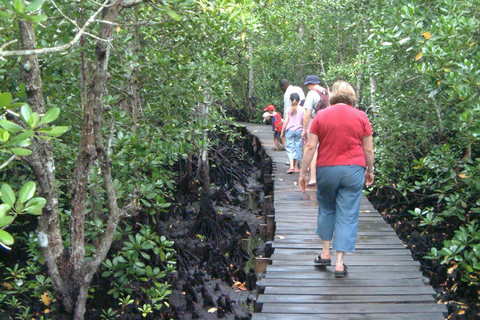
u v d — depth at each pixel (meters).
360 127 3.66
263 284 3.83
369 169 3.92
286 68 21.22
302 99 9.09
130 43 5.29
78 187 3.82
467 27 5.05
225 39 5.32
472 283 4.90
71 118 4.89
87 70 4.00
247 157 14.96
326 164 3.70
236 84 22.47
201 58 5.43
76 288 3.82
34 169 3.56
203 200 8.70
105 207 5.16
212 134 12.16
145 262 6.21
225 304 5.64
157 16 4.89
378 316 3.27
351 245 3.78
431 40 5.04
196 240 8.14
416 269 4.15
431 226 7.22
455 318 4.82
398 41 5.74
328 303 3.48
